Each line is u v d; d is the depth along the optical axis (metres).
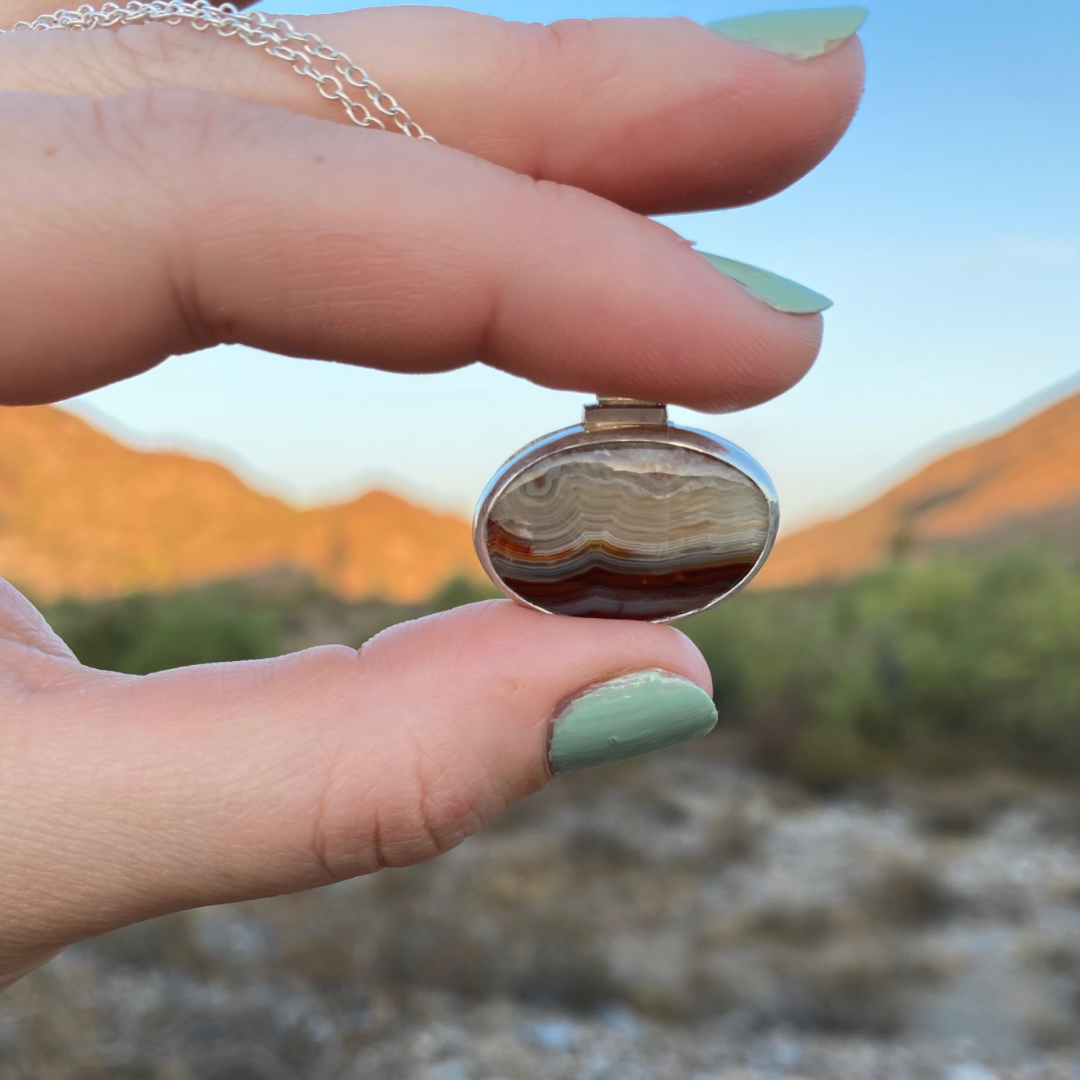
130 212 0.09
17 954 0.09
